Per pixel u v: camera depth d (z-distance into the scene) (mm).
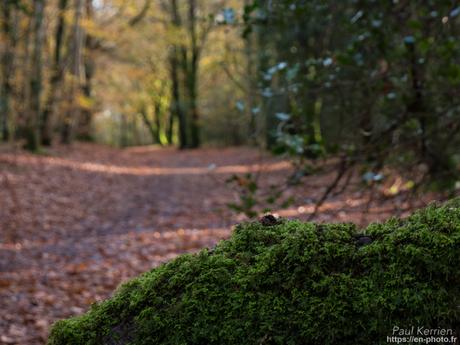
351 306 1506
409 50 4246
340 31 4969
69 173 15289
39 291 5836
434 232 1534
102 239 8750
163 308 1686
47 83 20359
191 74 33750
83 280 6348
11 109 18797
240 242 1792
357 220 6457
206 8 31297
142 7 29656
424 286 1469
